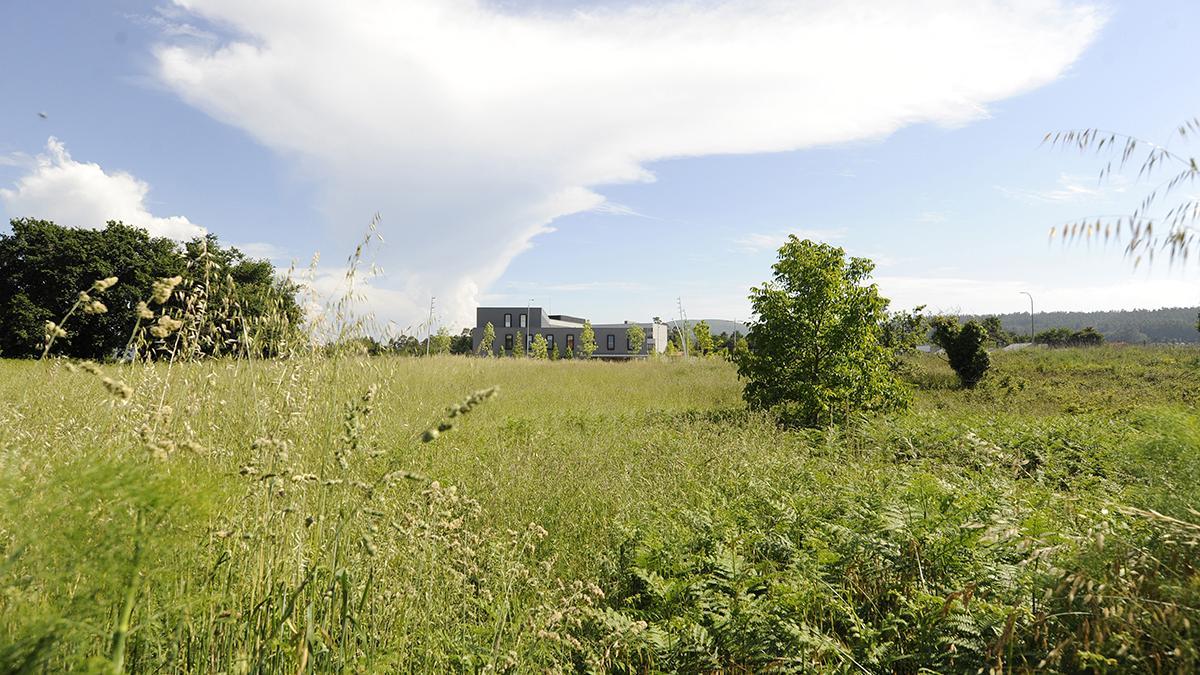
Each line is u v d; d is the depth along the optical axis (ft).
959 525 14.01
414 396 36.60
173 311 9.78
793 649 10.91
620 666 11.05
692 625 11.66
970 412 45.37
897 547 13.48
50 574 5.15
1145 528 10.64
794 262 47.39
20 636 4.93
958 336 72.08
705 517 17.10
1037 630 9.64
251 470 8.11
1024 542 11.07
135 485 5.45
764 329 47.80
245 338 11.22
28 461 6.16
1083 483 22.57
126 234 109.40
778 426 40.55
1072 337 141.69
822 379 45.70
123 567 5.27
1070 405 49.62
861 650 11.00
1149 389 59.00
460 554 11.96
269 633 7.68
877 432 33.86
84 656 5.82
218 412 10.21
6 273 104.01
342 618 7.99
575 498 19.89
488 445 27.71
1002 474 23.71
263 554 8.32
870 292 46.06
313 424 11.14
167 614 6.61
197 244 10.71
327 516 9.53
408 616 9.62
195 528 6.55
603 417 40.98
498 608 10.58
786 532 16.26
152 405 8.48
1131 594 8.80
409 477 9.29
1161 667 8.35
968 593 10.57
